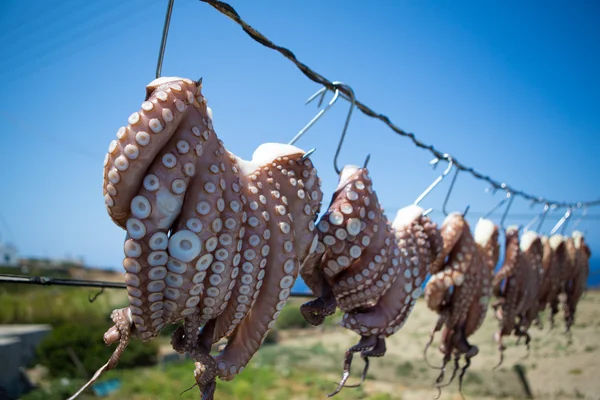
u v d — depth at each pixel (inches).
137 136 21.6
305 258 30.5
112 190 22.2
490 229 58.5
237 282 26.0
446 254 49.5
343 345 245.1
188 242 22.8
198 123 23.4
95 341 216.2
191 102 23.3
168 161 22.5
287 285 27.6
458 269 49.7
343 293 35.0
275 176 28.7
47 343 207.2
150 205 22.2
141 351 224.8
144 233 22.3
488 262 56.4
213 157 24.1
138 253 22.4
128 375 201.5
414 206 44.5
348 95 38.3
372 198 34.0
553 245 87.8
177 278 23.1
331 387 184.5
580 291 99.2
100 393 181.0
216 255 24.3
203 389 26.7
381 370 187.2
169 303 23.9
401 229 41.4
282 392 180.9
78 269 482.0
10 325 251.6
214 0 27.8
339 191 33.9
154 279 23.0
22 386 183.3
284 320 299.3
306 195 30.0
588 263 101.7
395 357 193.6
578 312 197.0
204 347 26.4
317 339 263.4
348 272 34.5
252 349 28.4
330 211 33.1
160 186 22.3
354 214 32.9
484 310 55.0
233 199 24.6
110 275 460.8
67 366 200.5
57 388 180.4
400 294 37.9
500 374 161.6
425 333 209.2
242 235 25.5
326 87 36.4
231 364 27.8
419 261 40.3
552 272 85.1
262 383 191.5
